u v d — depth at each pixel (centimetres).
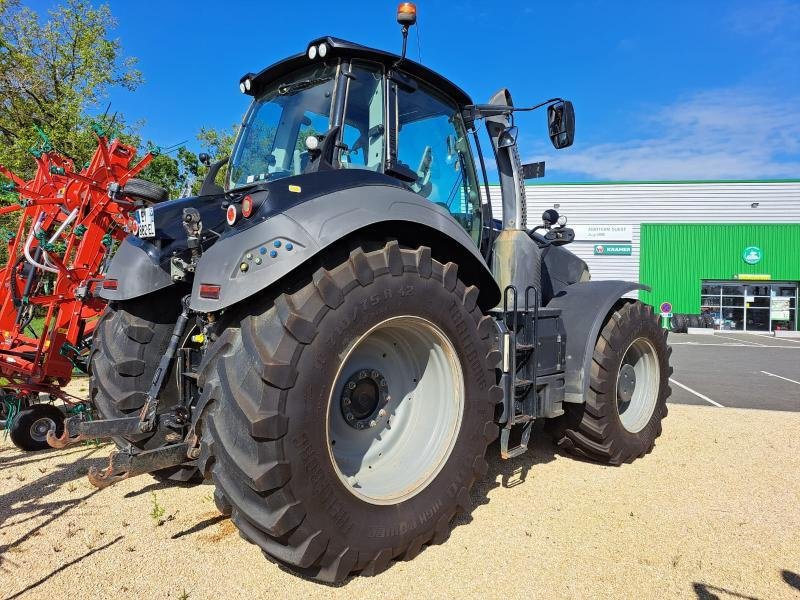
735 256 2597
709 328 2477
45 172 507
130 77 1784
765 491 365
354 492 242
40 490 353
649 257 2639
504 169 411
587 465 416
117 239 482
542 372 362
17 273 491
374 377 286
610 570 263
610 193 2653
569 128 368
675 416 593
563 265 464
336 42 303
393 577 254
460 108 391
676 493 360
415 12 320
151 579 249
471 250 293
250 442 218
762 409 675
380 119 323
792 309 2586
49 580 247
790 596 243
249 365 225
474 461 292
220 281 232
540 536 296
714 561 272
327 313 233
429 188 362
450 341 281
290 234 231
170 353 287
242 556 270
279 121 354
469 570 261
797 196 2555
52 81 1698
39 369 450
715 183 2600
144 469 250
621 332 408
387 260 256
